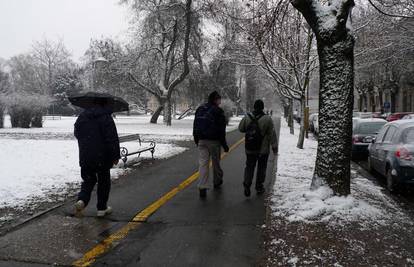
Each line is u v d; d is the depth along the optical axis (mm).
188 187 8492
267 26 9438
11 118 31703
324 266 4312
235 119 55375
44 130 28531
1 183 8438
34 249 4910
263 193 7852
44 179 9062
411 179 7906
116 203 7129
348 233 5242
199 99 38000
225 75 39594
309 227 5469
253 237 5301
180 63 34594
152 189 8305
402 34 22266
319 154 6609
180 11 30312
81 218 6203
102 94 6523
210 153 7699
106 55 33812
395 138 8859
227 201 7230
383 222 5789
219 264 4473
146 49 31781
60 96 74875
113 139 6172
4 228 5652
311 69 15000
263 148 7645
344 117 6398
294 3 6492
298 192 7188
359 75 36438
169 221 6051
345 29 6277
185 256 4703
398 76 36750
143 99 47812
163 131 27125
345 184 6457
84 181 6258
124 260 4605
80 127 6168
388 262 4395
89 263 4527
